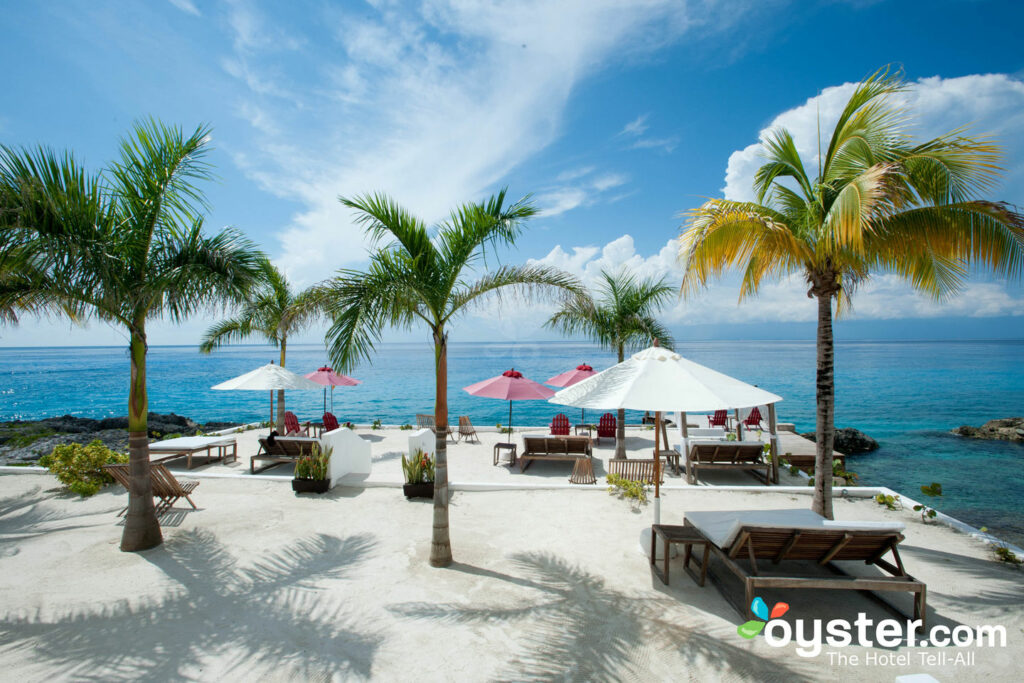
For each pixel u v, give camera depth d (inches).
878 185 185.8
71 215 199.2
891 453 604.7
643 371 208.7
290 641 157.9
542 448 418.0
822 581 168.7
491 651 153.0
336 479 340.2
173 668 144.1
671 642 158.1
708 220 211.3
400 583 197.6
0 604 181.3
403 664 146.6
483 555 224.7
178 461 433.1
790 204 255.3
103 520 271.1
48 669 143.3
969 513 377.1
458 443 523.8
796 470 399.9
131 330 224.8
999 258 203.9
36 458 498.3
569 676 141.3
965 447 639.8
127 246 218.1
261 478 350.6
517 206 225.6
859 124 229.9
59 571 208.2
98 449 333.1
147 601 183.6
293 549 231.5
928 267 250.7
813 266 233.3
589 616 173.3
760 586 168.7
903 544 242.5
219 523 265.9
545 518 273.7
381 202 215.6
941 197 220.8
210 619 171.0
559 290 237.0
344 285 211.2
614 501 304.8
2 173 188.7
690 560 220.4
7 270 193.5
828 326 238.5
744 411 521.3
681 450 390.6
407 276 214.2
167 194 227.1
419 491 309.7
